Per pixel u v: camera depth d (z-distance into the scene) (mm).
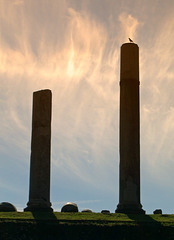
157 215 35656
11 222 30156
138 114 37688
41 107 37344
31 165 36750
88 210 38688
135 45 38656
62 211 37344
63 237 30375
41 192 35969
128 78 37875
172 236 31422
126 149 36812
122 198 36344
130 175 36406
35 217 32406
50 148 36938
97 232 30844
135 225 31562
